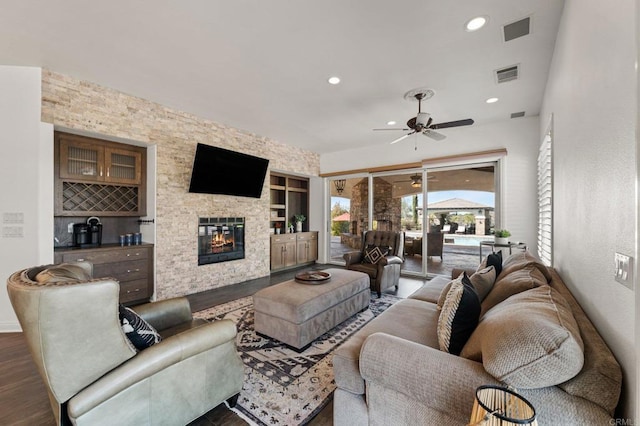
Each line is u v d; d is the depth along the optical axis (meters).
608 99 1.17
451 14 2.09
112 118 3.38
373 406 1.32
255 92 3.43
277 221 6.67
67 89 3.05
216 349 1.64
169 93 3.48
